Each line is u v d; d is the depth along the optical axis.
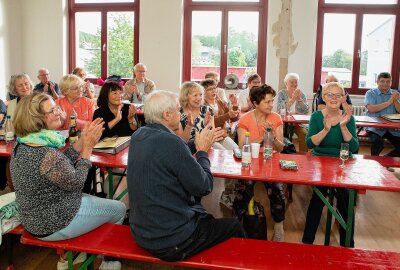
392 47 6.45
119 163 2.36
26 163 1.82
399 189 2.04
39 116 1.84
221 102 4.01
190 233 1.77
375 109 4.94
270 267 1.74
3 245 2.68
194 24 6.74
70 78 3.48
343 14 6.44
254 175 2.19
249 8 6.57
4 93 6.57
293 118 4.46
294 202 3.68
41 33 6.87
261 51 6.67
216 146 3.36
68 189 1.89
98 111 3.18
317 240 2.87
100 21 6.94
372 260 1.82
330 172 2.31
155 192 1.70
